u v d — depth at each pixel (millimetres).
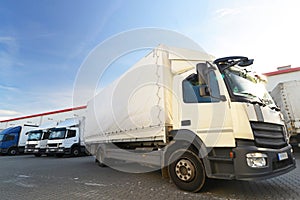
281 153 3299
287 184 4141
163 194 3793
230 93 3439
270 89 12445
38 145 15703
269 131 3434
